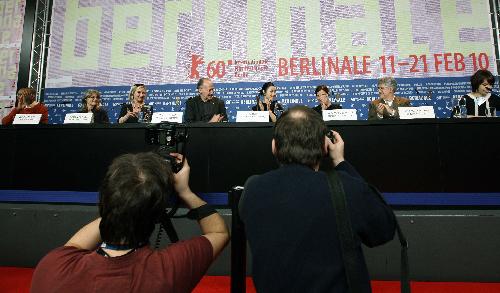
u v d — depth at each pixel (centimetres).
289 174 76
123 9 438
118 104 428
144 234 65
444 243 156
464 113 280
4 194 176
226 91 421
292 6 424
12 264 180
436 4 407
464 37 401
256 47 424
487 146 152
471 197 151
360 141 159
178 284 63
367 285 66
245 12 428
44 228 178
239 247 102
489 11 400
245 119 204
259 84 420
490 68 393
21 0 438
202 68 427
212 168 165
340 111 209
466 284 153
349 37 415
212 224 81
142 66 432
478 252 154
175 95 425
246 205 77
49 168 174
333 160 92
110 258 62
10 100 428
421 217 157
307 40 419
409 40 407
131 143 169
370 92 407
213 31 429
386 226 73
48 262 63
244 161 164
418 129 156
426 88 400
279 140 81
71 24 438
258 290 70
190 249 69
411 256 158
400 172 156
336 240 67
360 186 72
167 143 102
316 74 415
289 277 66
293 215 69
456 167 154
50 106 432
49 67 436
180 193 84
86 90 432
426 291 147
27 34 436
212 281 161
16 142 178
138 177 65
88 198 170
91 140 172
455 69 399
